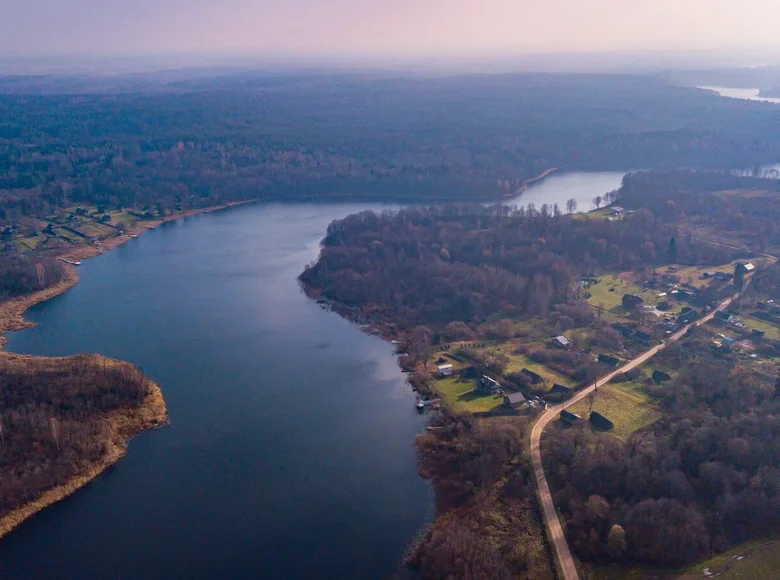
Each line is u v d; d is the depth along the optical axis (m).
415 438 174.25
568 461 155.00
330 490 153.88
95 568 130.88
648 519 133.50
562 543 134.38
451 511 147.50
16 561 132.88
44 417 170.38
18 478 150.75
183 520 143.75
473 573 125.44
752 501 136.25
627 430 169.00
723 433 155.38
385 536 140.38
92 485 155.25
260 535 139.75
